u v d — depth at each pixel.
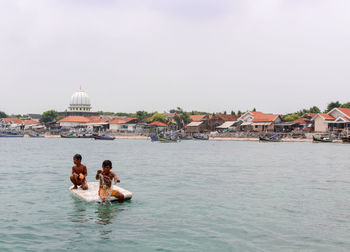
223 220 9.69
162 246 7.60
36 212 10.61
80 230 8.75
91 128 150.50
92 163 28.64
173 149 56.00
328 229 8.88
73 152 46.31
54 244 7.71
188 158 35.12
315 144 76.25
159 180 18.05
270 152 46.53
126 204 11.80
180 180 18.05
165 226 9.11
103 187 12.03
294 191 14.52
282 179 18.50
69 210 10.89
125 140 115.94
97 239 8.05
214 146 68.69
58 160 31.98
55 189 14.97
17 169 23.59
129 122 140.75
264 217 10.05
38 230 8.73
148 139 124.06
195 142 95.19
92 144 79.44
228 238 8.14
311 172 22.05
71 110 195.62
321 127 92.38
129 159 33.69
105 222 9.48
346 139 80.00
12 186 15.81
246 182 17.30
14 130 156.75
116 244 7.73
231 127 116.25
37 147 62.00
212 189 15.05
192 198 12.90
